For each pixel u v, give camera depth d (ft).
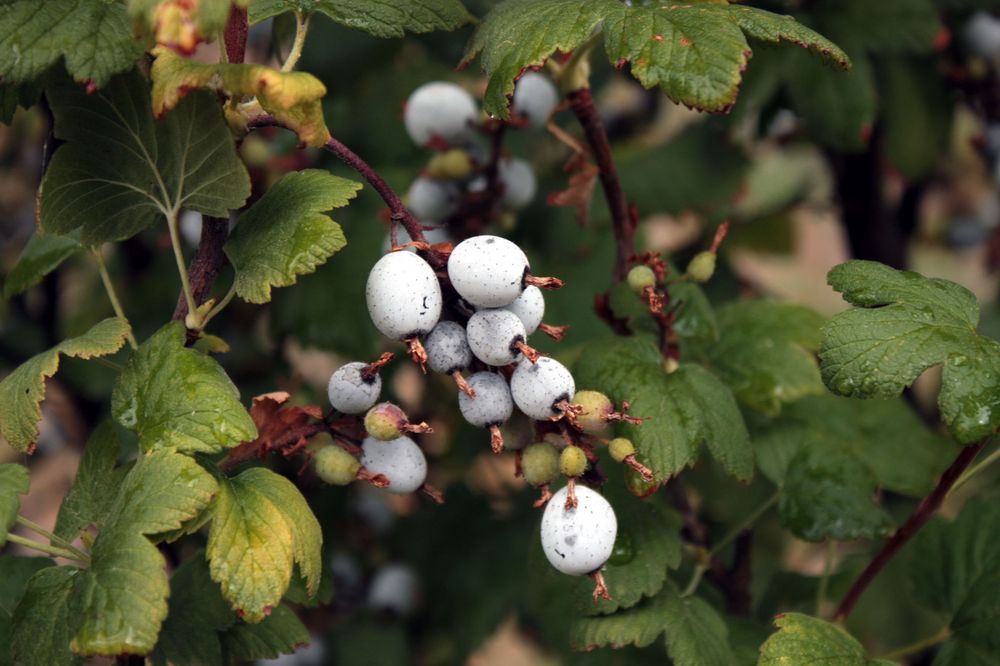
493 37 1.00
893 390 0.95
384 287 0.93
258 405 1.00
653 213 1.45
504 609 1.32
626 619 1.04
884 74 1.39
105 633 0.90
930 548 1.13
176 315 1.01
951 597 1.11
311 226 0.96
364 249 1.26
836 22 1.30
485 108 0.99
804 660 1.00
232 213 1.23
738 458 1.02
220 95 0.96
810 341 1.16
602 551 0.95
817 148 1.52
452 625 1.33
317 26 1.37
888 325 0.97
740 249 1.83
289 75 0.92
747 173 1.49
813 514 1.14
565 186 1.43
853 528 1.13
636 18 0.98
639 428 1.01
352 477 1.00
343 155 0.96
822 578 1.16
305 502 0.97
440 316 0.96
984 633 1.08
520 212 1.41
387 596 1.33
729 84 0.95
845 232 1.55
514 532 1.35
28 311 1.56
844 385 0.96
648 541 1.05
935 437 1.20
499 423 0.95
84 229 1.00
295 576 1.06
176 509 0.93
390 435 0.97
